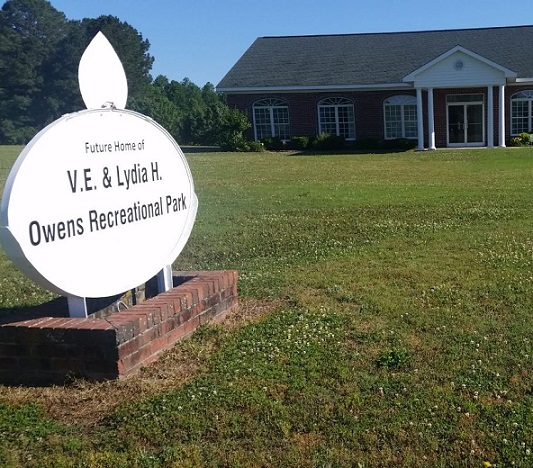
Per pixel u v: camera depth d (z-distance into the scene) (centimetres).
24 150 410
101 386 423
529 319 538
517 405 389
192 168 2025
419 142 2777
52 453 351
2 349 443
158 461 339
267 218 1057
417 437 357
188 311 509
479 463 336
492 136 2755
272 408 389
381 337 505
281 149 3003
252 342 500
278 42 3428
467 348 478
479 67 2689
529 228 920
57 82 6022
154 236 526
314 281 678
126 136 493
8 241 403
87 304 517
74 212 445
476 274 682
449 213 1064
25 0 6969
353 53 3231
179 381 433
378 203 1185
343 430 365
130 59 6300
